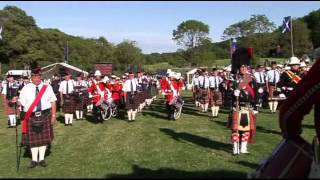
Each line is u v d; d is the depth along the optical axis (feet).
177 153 25.88
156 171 20.76
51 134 23.86
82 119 46.47
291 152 13.89
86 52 232.94
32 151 23.26
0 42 192.85
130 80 44.29
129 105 43.88
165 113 51.60
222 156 24.63
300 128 15.48
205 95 52.11
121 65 230.48
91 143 30.68
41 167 23.09
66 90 42.68
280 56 198.18
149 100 62.59
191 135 33.14
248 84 24.71
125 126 40.01
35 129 23.17
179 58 241.14
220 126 38.45
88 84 52.90
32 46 207.00
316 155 16.24
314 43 213.66
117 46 237.04
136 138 32.42
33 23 213.25
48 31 228.22
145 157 24.89
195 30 238.48
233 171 20.12
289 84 39.06
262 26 201.57
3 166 23.61
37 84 23.62
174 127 38.24
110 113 45.42
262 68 50.16
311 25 235.20
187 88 128.57
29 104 23.29
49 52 220.64
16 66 198.08
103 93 44.60
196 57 232.32
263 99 49.80
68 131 37.40
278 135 31.94
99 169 21.99
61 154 26.66
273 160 14.02
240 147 25.46
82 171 21.65
